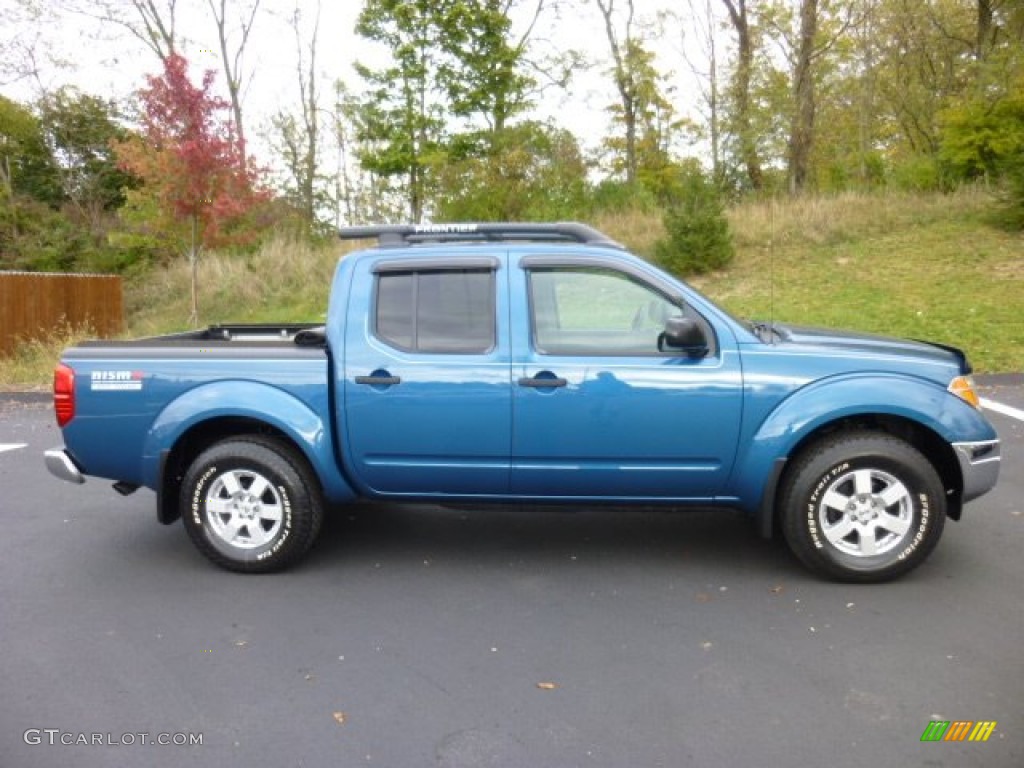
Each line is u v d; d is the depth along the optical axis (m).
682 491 4.52
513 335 4.49
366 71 21.47
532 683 3.49
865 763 2.90
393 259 4.65
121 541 5.36
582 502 4.64
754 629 3.95
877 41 24.94
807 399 4.30
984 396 9.18
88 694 3.44
